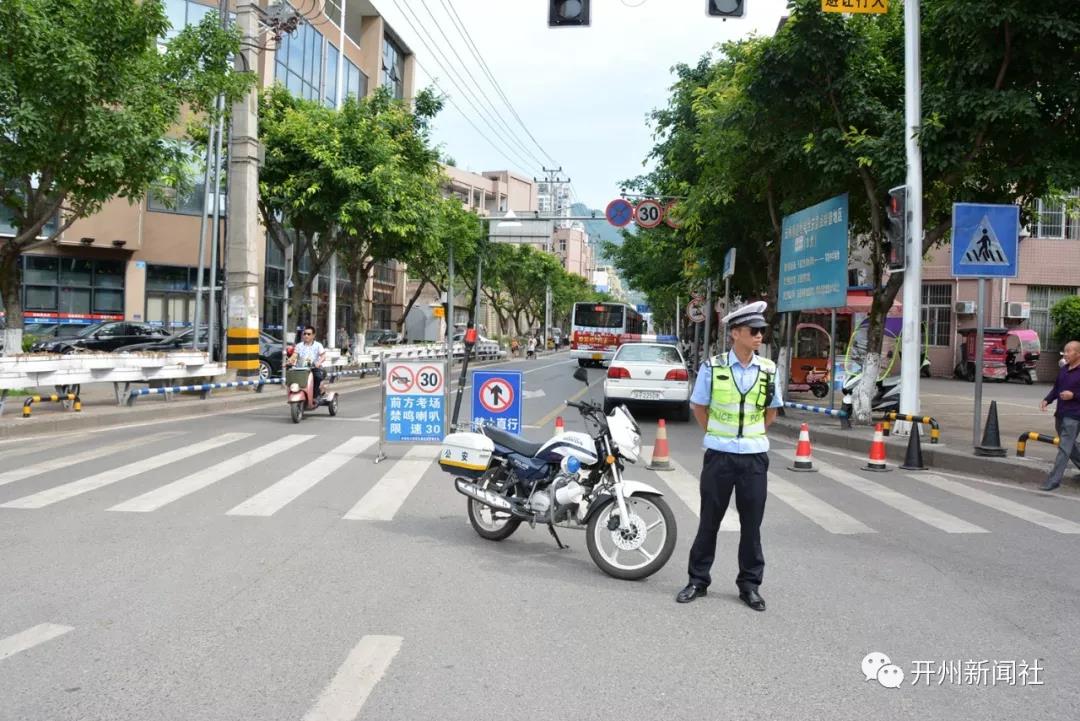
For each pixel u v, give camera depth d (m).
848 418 15.73
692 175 25.80
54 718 3.85
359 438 13.84
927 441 13.91
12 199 16.25
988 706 4.23
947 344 39.47
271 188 24.28
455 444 7.61
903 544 7.60
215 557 6.60
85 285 32.16
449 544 7.25
